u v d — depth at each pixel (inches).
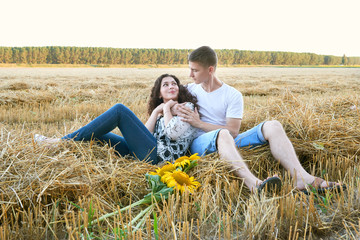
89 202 73.0
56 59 2792.8
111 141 110.1
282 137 97.8
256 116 157.4
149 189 83.1
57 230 67.2
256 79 949.2
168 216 65.0
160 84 120.3
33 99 325.7
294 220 69.6
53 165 83.4
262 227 66.1
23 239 63.6
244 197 85.5
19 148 86.9
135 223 71.5
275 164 108.7
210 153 103.4
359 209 77.0
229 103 115.1
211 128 109.6
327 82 768.9
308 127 128.0
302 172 91.4
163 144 108.1
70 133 107.5
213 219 71.1
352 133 126.3
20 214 71.3
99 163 93.7
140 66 2928.2
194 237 65.8
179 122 105.6
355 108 159.6
